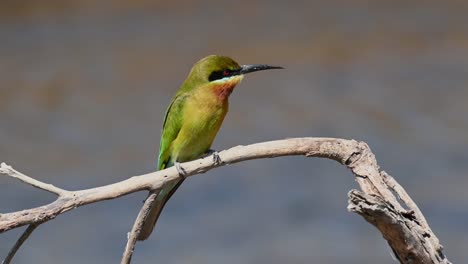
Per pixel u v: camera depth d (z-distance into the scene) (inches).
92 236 551.2
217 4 954.7
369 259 525.7
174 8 936.3
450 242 534.0
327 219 572.4
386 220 225.0
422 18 904.9
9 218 234.4
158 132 689.0
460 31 866.1
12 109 730.2
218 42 852.6
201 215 580.4
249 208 586.6
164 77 782.5
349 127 692.7
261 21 907.4
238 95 757.9
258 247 543.5
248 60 820.0
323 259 526.9
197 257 533.3
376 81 776.3
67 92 757.9
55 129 694.5
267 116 713.0
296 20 909.2
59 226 561.9
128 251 256.1
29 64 812.6
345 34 872.3
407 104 729.0
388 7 940.6
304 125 697.0
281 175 627.8
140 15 920.3
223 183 617.9
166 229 565.6
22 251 524.1
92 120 708.7
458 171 620.1
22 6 915.4
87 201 242.5
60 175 620.4
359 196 224.4
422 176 614.2
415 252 231.3
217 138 671.1
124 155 649.6
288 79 788.0
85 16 913.5
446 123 693.3
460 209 569.0
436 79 774.5
